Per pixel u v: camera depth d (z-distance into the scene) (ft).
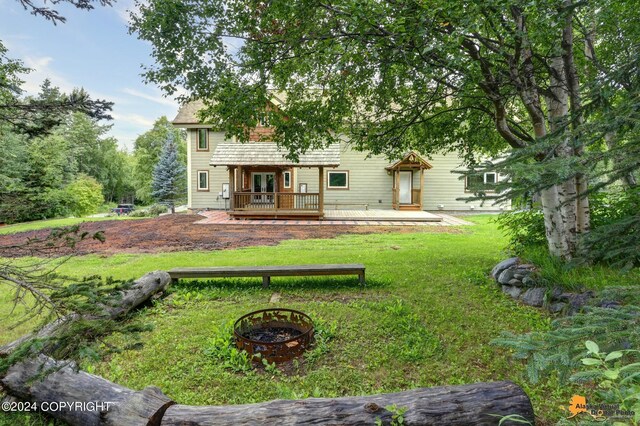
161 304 15.40
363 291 17.20
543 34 11.90
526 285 15.43
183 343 11.60
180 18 14.84
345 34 14.38
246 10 15.71
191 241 33.58
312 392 9.06
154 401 6.75
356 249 28.76
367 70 17.78
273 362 10.46
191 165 62.54
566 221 15.83
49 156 52.49
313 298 16.35
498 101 16.48
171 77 15.97
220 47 16.21
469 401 6.56
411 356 10.78
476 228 42.09
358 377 9.73
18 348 4.88
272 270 17.74
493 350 11.10
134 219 54.39
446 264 22.06
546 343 4.87
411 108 21.02
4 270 5.86
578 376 3.81
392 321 13.30
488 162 7.23
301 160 49.19
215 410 6.63
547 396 8.67
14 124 6.63
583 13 16.72
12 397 7.57
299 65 17.58
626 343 4.52
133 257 26.20
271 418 6.37
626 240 7.47
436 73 15.92
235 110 16.72
